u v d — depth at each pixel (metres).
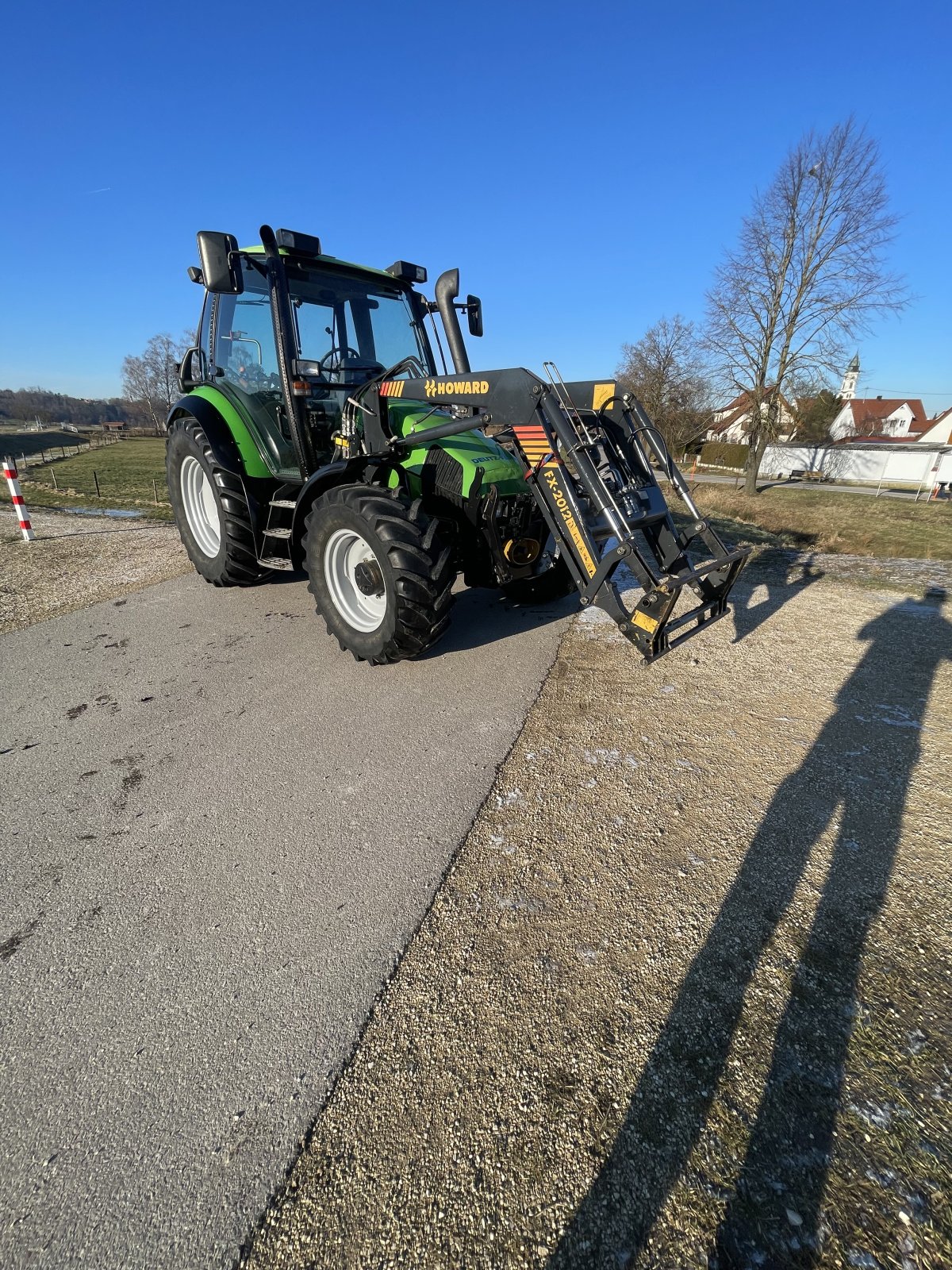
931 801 2.37
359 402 3.86
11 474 6.91
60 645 4.12
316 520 3.57
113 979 1.74
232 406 4.57
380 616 3.64
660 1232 1.18
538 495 3.12
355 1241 1.19
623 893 1.97
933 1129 1.33
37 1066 1.52
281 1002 1.66
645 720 3.00
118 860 2.18
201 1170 1.31
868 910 1.88
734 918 1.87
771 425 25.95
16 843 2.27
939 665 3.56
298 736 2.94
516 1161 1.30
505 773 2.61
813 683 3.36
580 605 4.68
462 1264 1.15
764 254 24.47
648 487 3.34
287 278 4.06
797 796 2.41
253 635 4.21
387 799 2.46
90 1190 1.28
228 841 2.25
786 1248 1.15
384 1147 1.33
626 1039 1.53
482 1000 1.64
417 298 4.87
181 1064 1.52
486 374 3.18
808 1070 1.45
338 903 1.96
